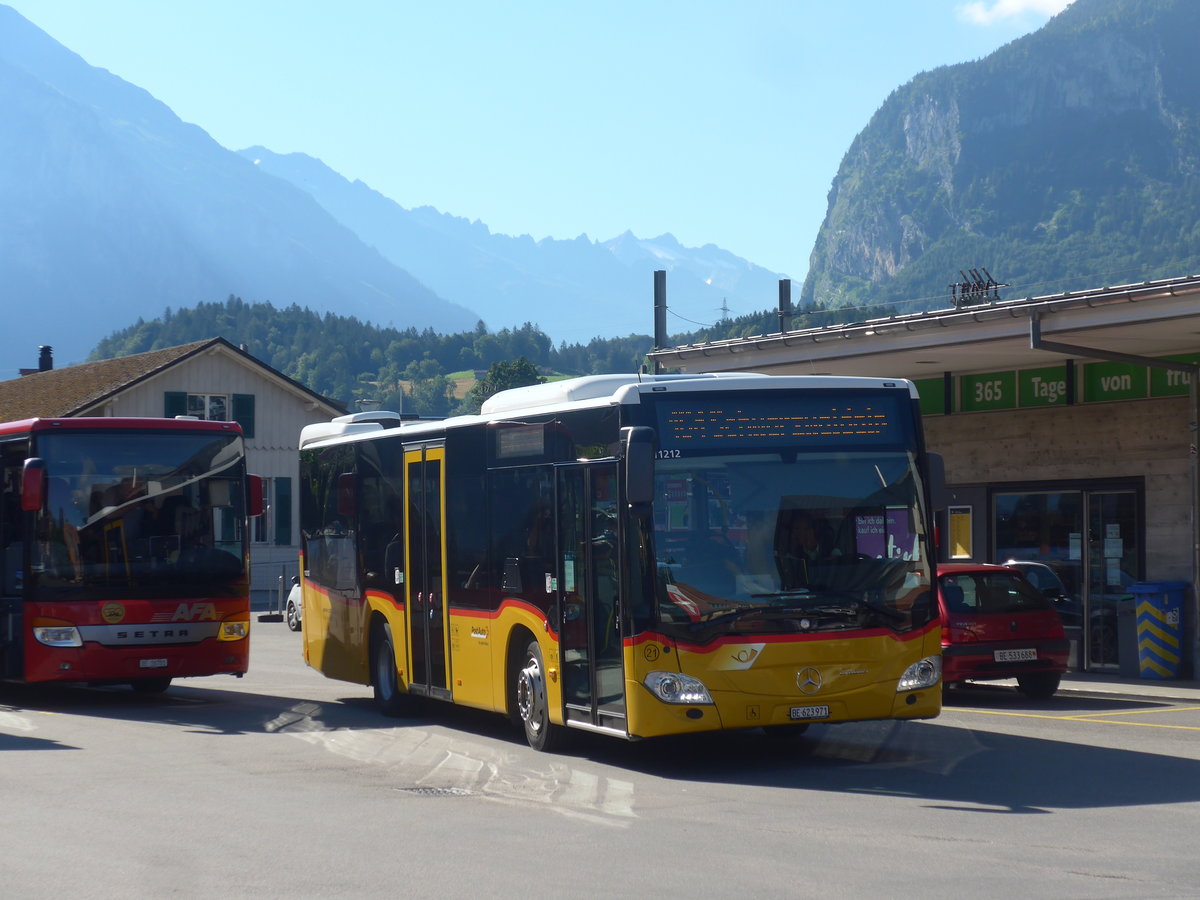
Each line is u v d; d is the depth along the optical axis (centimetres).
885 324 2120
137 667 1717
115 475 1745
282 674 2341
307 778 1131
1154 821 903
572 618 1198
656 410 1119
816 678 1096
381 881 746
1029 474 2331
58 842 863
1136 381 2178
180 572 1752
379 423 1778
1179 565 2106
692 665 1084
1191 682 1995
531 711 1272
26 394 5750
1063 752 1249
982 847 820
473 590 1382
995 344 2039
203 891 726
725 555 1102
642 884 732
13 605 1734
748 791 1047
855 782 1086
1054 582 2248
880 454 1150
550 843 847
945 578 1730
